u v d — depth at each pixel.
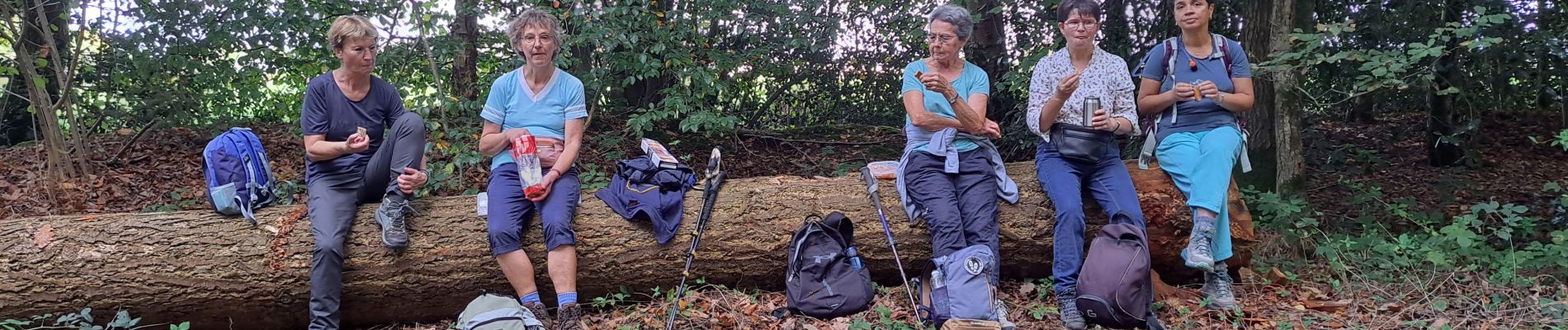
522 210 3.52
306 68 7.07
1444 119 7.69
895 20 7.01
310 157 3.46
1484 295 3.62
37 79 5.57
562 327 3.32
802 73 8.65
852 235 3.73
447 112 5.98
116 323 3.27
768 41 7.62
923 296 3.47
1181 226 3.73
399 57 6.12
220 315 3.51
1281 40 4.95
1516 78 6.82
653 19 6.17
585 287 3.70
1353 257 4.16
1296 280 3.97
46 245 3.39
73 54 6.70
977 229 3.47
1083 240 3.48
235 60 7.05
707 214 3.72
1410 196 6.80
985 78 3.70
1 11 5.70
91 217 3.57
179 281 3.40
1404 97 7.52
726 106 8.55
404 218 3.54
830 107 9.12
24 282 3.32
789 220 3.78
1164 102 3.63
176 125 7.03
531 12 3.50
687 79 6.37
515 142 3.46
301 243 3.50
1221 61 3.56
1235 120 3.62
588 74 6.20
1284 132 5.12
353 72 3.45
